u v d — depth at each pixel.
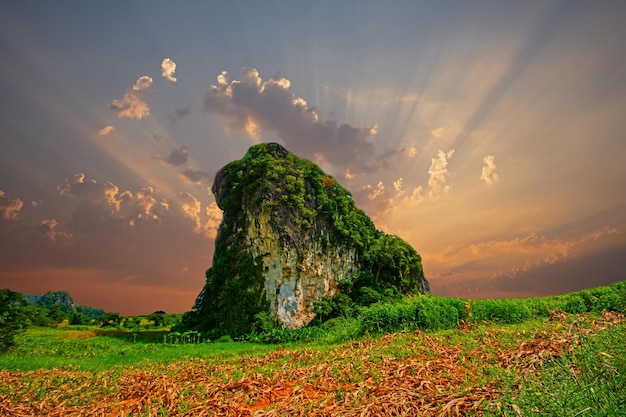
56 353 23.89
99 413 8.43
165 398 8.84
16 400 9.81
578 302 18.80
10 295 23.94
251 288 35.97
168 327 46.53
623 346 6.88
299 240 37.59
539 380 6.33
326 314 35.31
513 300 21.19
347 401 7.12
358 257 43.81
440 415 5.91
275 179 39.16
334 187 44.97
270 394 8.28
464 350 10.25
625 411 4.70
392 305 20.34
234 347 25.09
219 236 42.59
